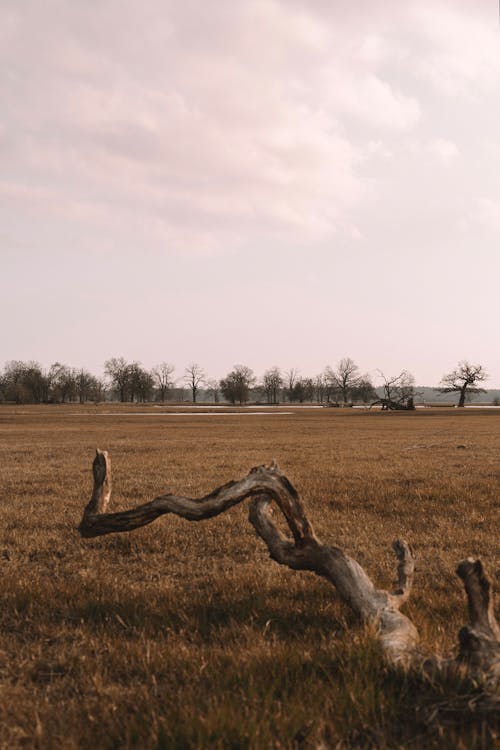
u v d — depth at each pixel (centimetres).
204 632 459
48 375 16825
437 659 340
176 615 494
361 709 304
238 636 441
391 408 10219
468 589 365
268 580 609
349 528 889
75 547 788
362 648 366
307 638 431
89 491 1258
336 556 461
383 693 316
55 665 403
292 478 1454
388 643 373
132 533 855
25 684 377
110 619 487
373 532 858
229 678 346
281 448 2455
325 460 1925
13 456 2077
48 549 774
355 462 1856
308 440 2988
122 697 341
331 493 1215
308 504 1092
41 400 16562
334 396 19175
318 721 294
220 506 484
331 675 353
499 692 301
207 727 281
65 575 657
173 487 1295
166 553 748
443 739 275
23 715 328
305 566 477
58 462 1870
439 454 2150
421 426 4719
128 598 541
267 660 372
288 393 19100
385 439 3061
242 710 305
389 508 1045
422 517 967
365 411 9575
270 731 285
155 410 9981
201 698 324
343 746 284
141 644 423
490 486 1289
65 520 954
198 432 3828
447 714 296
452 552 743
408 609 488
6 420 5962
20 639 456
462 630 350
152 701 325
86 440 3005
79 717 321
